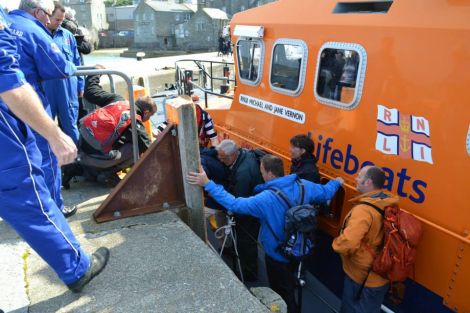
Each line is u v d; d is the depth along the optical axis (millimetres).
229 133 5305
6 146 1771
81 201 3447
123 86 12398
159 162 3035
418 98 2818
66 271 2082
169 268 2492
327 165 3709
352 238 2850
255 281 4062
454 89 2600
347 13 3422
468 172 2561
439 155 2723
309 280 4191
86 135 3537
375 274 2953
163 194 3123
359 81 3240
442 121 2682
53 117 4047
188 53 64438
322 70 3641
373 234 2900
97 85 4477
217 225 4234
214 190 3113
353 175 3436
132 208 3061
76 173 3783
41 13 3139
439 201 2750
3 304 2186
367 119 3230
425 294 2943
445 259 2732
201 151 4164
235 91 5109
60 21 3914
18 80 1610
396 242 2754
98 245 2705
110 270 2471
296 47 3902
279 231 3326
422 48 2773
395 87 2973
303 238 3273
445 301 2775
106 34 83812
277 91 4258
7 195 1815
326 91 3619
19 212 1859
